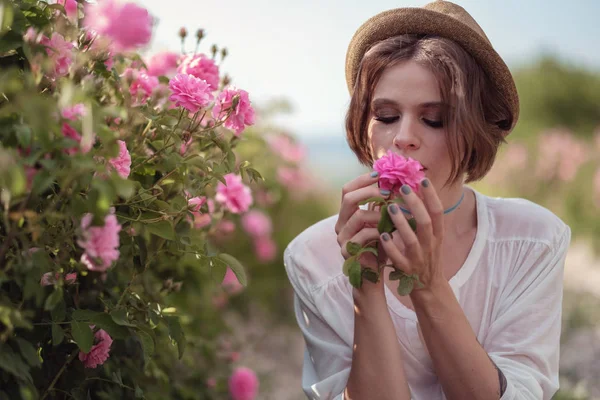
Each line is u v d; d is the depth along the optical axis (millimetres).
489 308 1606
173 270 1854
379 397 1407
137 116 1438
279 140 3580
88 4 1372
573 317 4262
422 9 1485
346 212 1345
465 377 1394
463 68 1440
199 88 1458
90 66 1353
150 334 1386
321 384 1572
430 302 1352
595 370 3467
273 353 3900
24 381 1178
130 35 1261
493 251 1626
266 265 4375
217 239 2027
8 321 1072
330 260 1675
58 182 1181
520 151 8680
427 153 1431
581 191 7770
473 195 1706
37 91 1208
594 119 11891
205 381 2281
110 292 1465
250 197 1812
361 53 1632
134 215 1407
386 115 1465
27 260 1105
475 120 1439
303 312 1716
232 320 4055
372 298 1421
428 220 1225
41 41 1303
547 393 1549
